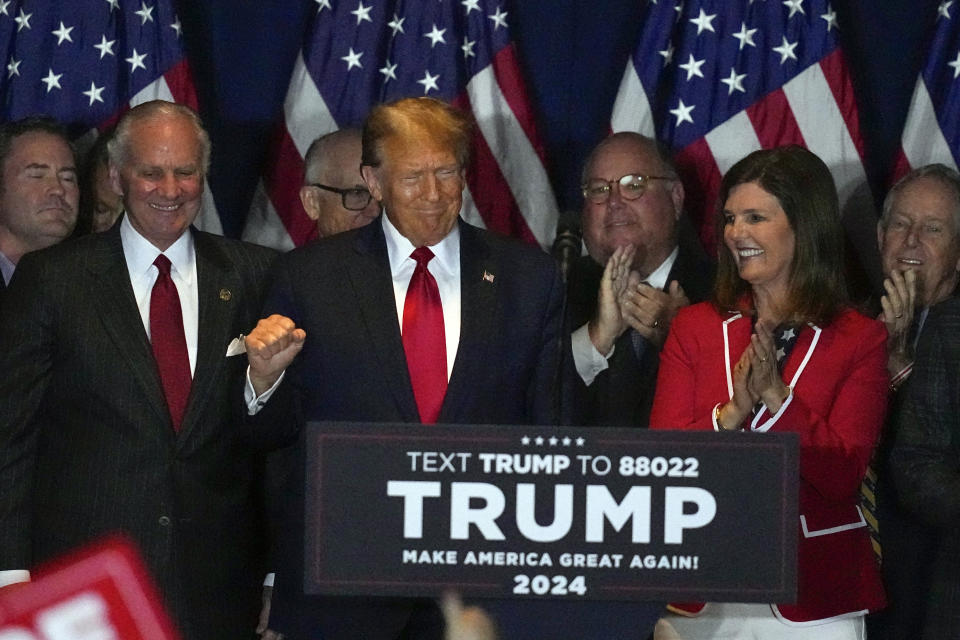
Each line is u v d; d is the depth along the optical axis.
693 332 12.48
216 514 11.97
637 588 6.78
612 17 18.12
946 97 18.00
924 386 11.49
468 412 10.82
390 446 6.69
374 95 18.23
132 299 11.97
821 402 11.84
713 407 11.95
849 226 18.03
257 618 12.68
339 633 10.42
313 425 6.67
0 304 13.79
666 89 18.16
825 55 18.03
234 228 18.19
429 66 18.25
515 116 18.25
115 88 18.14
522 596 6.74
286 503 11.11
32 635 5.65
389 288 11.07
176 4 18.19
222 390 11.96
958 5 17.95
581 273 15.77
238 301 12.32
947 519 10.82
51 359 11.85
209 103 18.16
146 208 12.04
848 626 11.70
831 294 12.27
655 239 15.45
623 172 15.34
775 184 12.12
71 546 11.53
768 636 11.64
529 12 18.19
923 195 15.46
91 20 18.12
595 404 14.40
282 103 18.23
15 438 11.73
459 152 10.91
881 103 18.02
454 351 11.05
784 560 6.78
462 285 11.20
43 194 15.93
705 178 18.03
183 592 11.66
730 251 12.63
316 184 15.90
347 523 6.69
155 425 11.69
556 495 6.74
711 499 6.77
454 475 6.71
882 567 14.13
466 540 6.72
